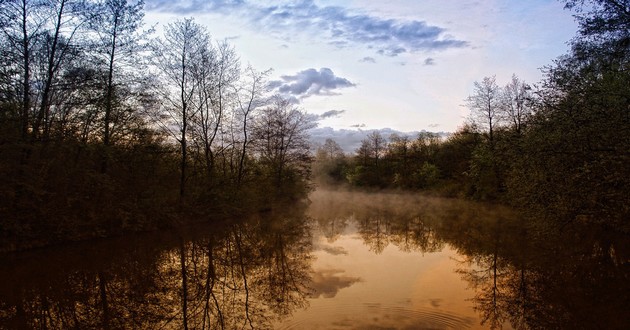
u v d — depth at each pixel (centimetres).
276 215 3625
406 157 6831
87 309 1082
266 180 3769
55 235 1756
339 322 912
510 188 2416
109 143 2069
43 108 1783
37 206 1648
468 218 3091
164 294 1222
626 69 1422
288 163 4216
